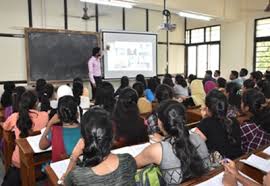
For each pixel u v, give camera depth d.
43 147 1.99
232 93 3.20
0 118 3.46
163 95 2.93
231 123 1.81
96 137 1.04
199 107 3.80
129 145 2.08
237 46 7.76
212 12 6.96
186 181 1.33
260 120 1.89
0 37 5.53
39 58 5.84
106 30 6.79
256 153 1.67
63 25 6.33
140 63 7.48
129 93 2.21
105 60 6.83
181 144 1.34
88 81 6.56
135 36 7.32
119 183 1.04
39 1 5.95
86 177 1.00
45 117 2.47
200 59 8.87
